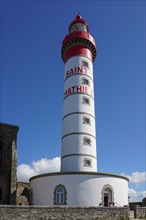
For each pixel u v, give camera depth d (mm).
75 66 46844
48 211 29125
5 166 39969
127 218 33500
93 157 42438
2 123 41219
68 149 42406
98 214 31625
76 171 38719
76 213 30469
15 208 27781
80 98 44844
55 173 38344
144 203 46844
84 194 37219
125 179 41344
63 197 37188
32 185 41656
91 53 49781
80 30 51156
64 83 48062
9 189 39000
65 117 45031
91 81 47312
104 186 38281
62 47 49812
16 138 41938
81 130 42969
